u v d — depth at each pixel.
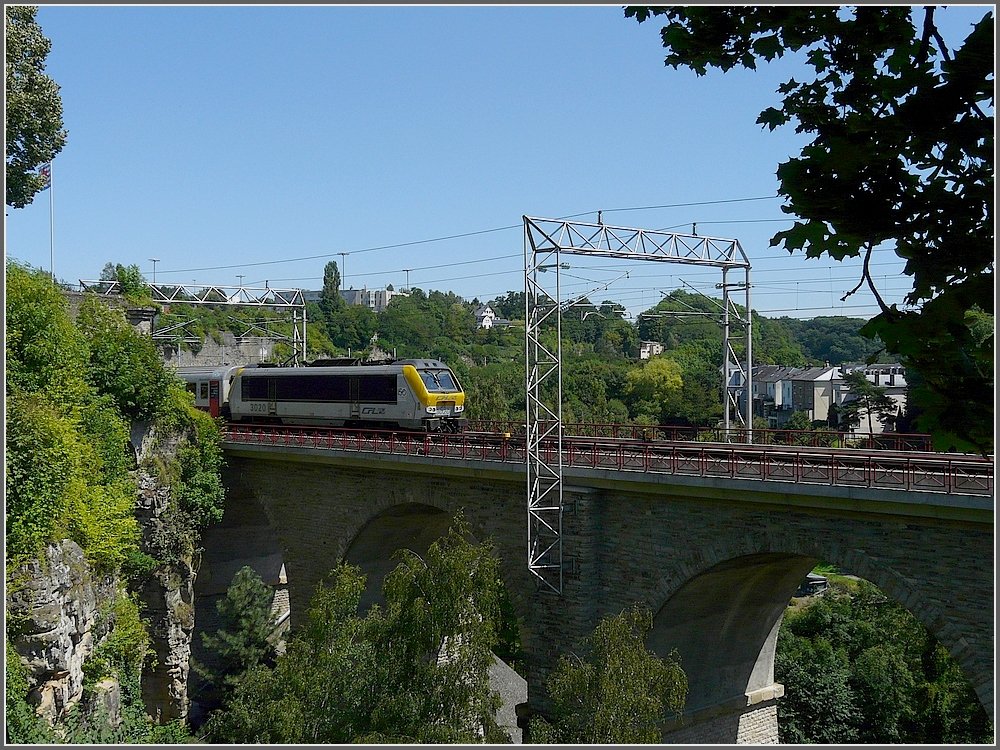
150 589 43.53
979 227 7.29
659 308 116.12
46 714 25.62
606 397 88.81
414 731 21.59
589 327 114.25
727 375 39.16
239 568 52.69
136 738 28.39
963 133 7.34
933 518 23.84
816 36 8.90
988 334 7.96
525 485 34.09
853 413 62.88
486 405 80.12
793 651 50.38
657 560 30.12
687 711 33.03
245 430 51.22
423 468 37.78
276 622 49.84
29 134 47.44
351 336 111.56
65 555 29.56
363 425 47.66
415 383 45.03
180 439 45.38
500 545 35.22
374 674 22.84
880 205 7.47
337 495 42.94
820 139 8.28
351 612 25.47
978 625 23.27
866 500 24.67
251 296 64.31
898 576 24.66
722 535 28.48
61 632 26.95
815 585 67.56
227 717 27.47
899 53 8.48
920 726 47.75
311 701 23.19
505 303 172.75
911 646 51.22
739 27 9.38
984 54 6.96
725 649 34.75
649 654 23.56
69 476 32.69
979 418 7.21
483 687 22.45
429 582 23.12
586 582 31.36
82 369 40.50
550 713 31.88
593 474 31.12
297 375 51.09
